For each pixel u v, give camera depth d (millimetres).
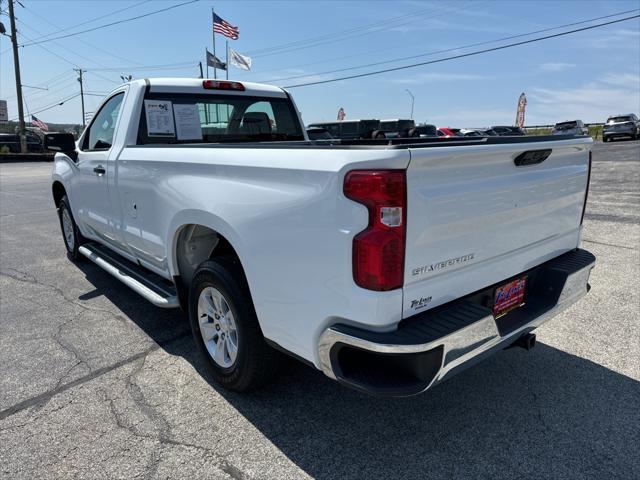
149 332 3951
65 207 5805
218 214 2719
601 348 3531
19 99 31203
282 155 2334
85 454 2480
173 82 4152
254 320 2734
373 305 2016
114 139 4105
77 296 4797
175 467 2383
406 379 2104
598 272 5168
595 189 11242
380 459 2430
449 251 2236
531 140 2666
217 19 24266
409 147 1991
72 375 3264
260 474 2338
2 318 4258
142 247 3814
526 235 2732
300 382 3160
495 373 3225
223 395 3016
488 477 2299
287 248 2320
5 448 2529
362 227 2004
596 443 2520
